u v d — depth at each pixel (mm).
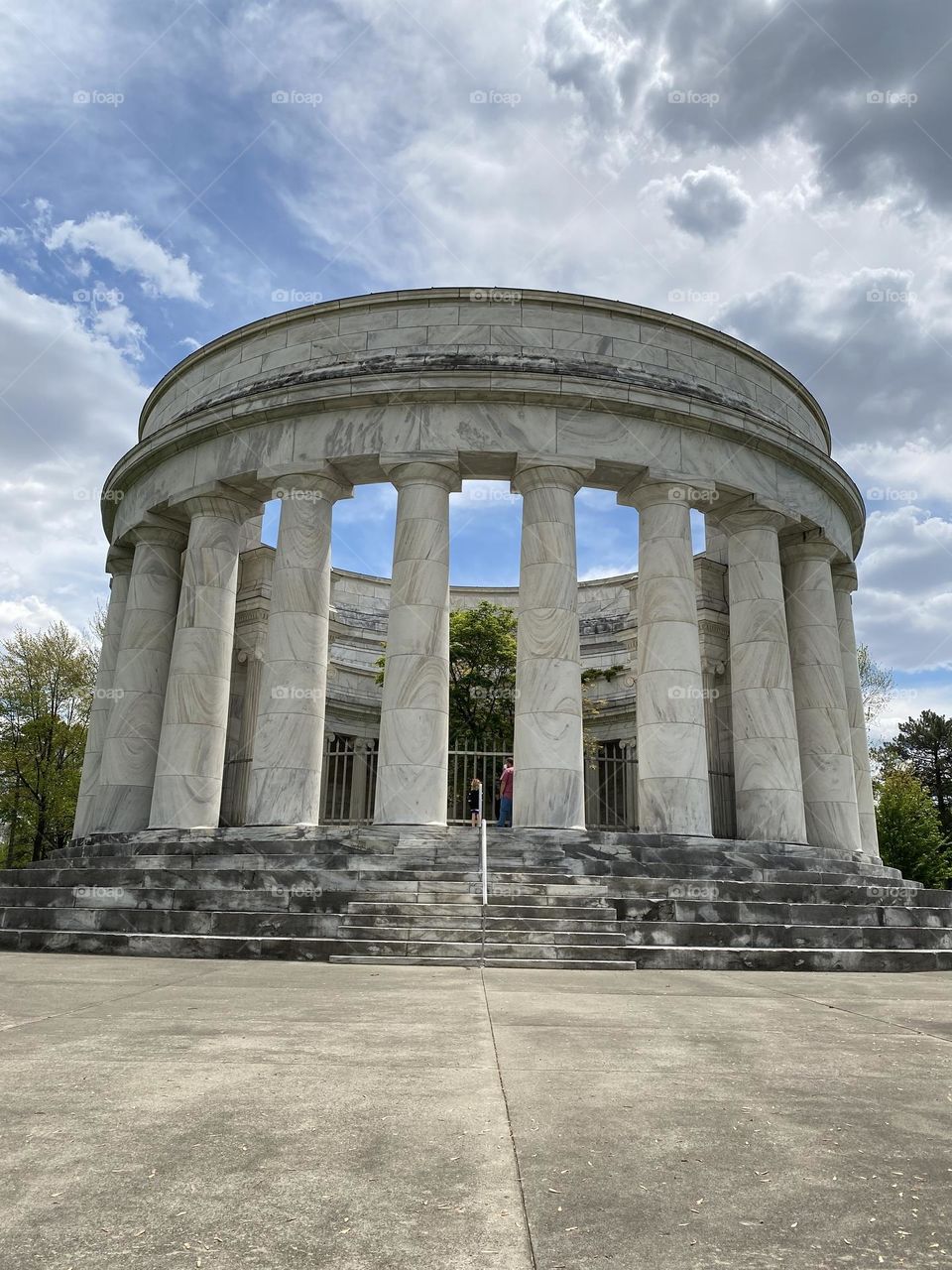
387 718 22422
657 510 24734
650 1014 8922
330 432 24531
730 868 20422
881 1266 3068
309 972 12289
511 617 35875
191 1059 6312
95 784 29531
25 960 13453
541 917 15750
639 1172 4062
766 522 26547
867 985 12391
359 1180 3904
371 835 21297
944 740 75375
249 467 25234
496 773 34688
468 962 13805
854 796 27047
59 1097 5211
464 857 19594
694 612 24234
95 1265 3008
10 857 46594
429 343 25266
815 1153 4375
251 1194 3713
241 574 31844
